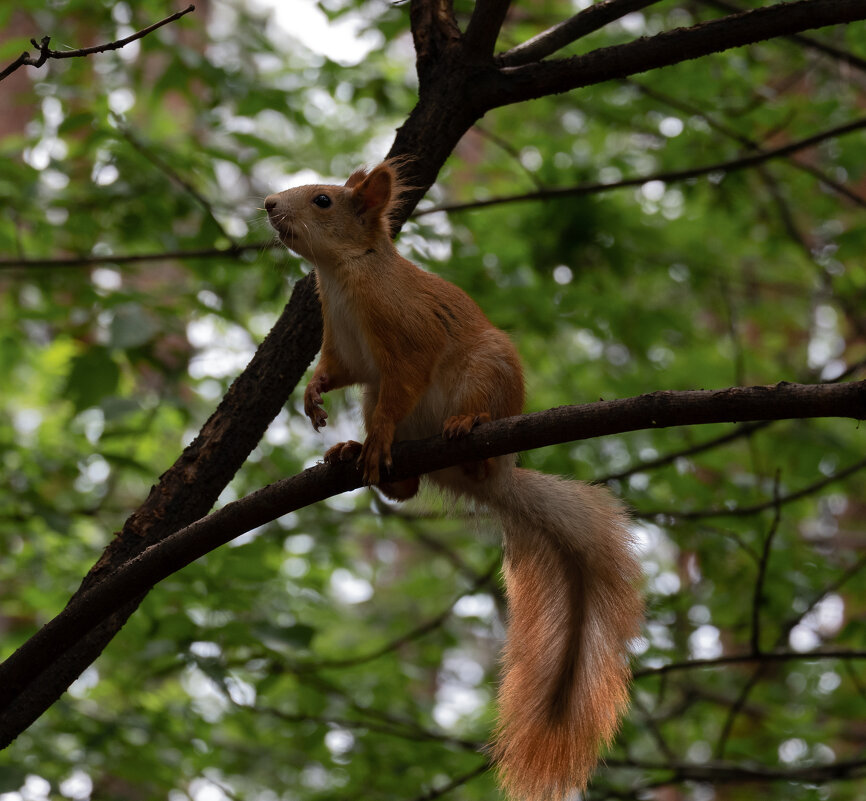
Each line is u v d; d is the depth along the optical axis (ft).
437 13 26.02
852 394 15.19
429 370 21.98
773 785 38.58
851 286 49.85
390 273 22.72
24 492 35.70
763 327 60.70
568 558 24.09
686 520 35.22
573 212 42.19
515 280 41.19
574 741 21.93
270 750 41.34
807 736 38.04
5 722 20.47
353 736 37.68
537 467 39.70
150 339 34.83
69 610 18.47
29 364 47.44
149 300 35.01
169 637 30.35
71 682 21.13
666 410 16.42
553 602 23.81
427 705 43.93
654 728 36.96
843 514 61.62
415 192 24.84
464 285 40.34
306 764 40.98
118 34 38.14
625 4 26.68
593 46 42.93
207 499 22.61
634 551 23.88
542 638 23.45
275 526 41.14
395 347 21.84
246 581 32.58
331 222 22.89
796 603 38.19
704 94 39.50
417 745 37.32
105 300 34.19
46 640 18.37
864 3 22.34
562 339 54.70
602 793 34.19
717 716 47.83
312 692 36.04
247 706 31.55
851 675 35.14
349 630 59.41
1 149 39.50
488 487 23.63
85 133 40.42
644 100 42.55
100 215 37.73
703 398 16.19
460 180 53.67
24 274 38.81
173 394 35.45
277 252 34.30
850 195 39.42
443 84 25.34
